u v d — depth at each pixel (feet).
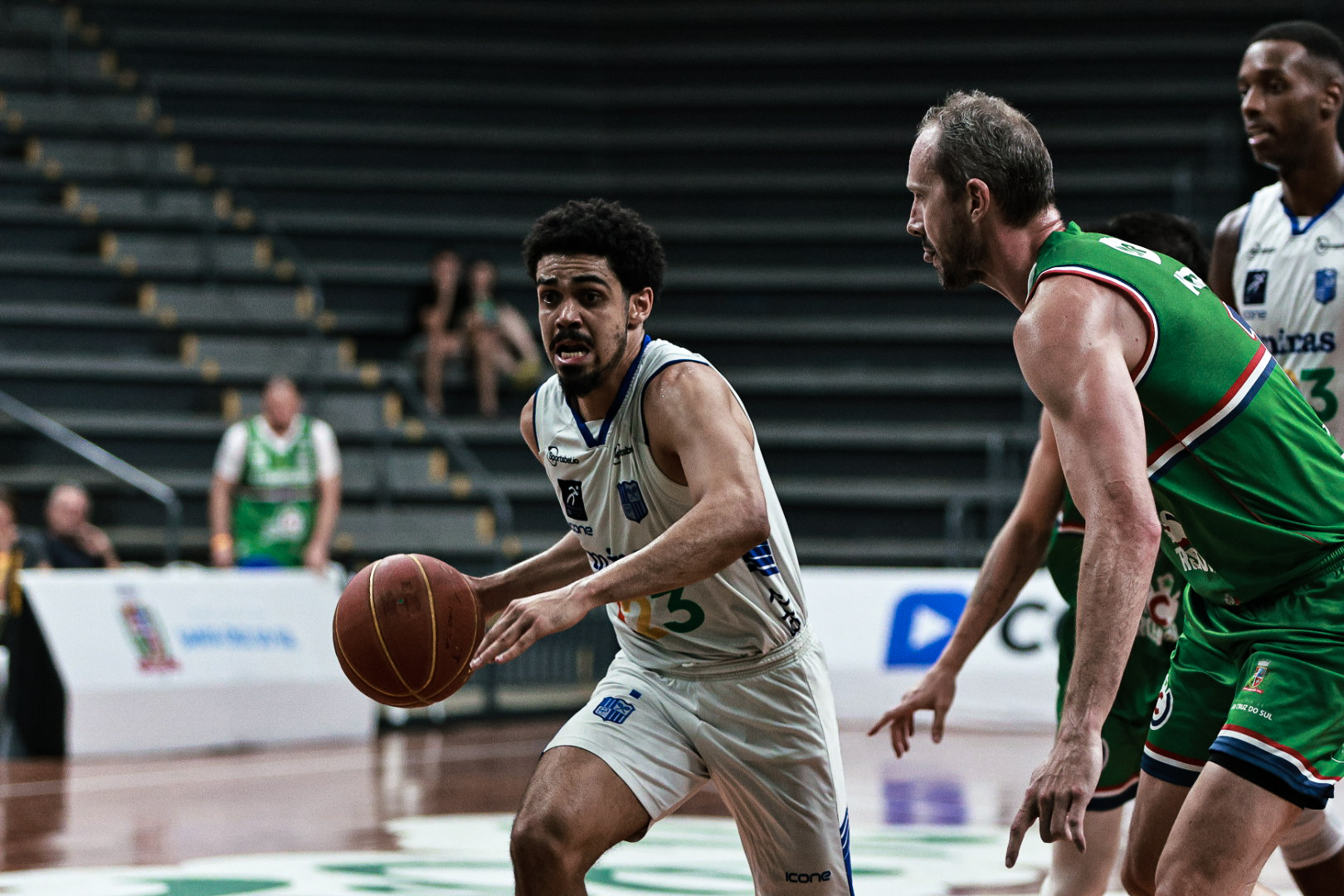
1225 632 11.76
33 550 37.96
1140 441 9.99
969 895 19.34
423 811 26.68
